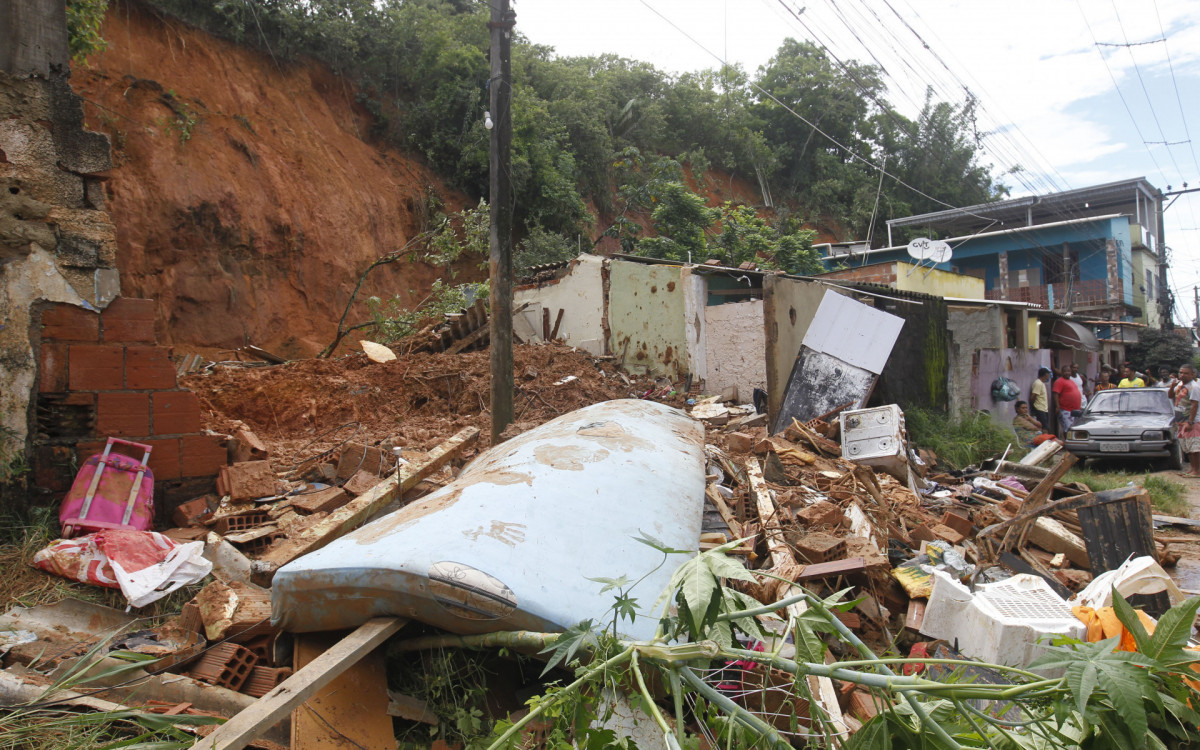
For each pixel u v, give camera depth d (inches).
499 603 99.0
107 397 181.6
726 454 288.5
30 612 133.6
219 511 186.9
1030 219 1259.8
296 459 250.4
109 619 138.1
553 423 199.3
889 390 461.4
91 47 369.1
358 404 354.9
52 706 105.2
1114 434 494.3
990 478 362.6
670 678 80.7
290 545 158.4
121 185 582.9
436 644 107.0
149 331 190.2
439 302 645.9
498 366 300.2
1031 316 756.0
